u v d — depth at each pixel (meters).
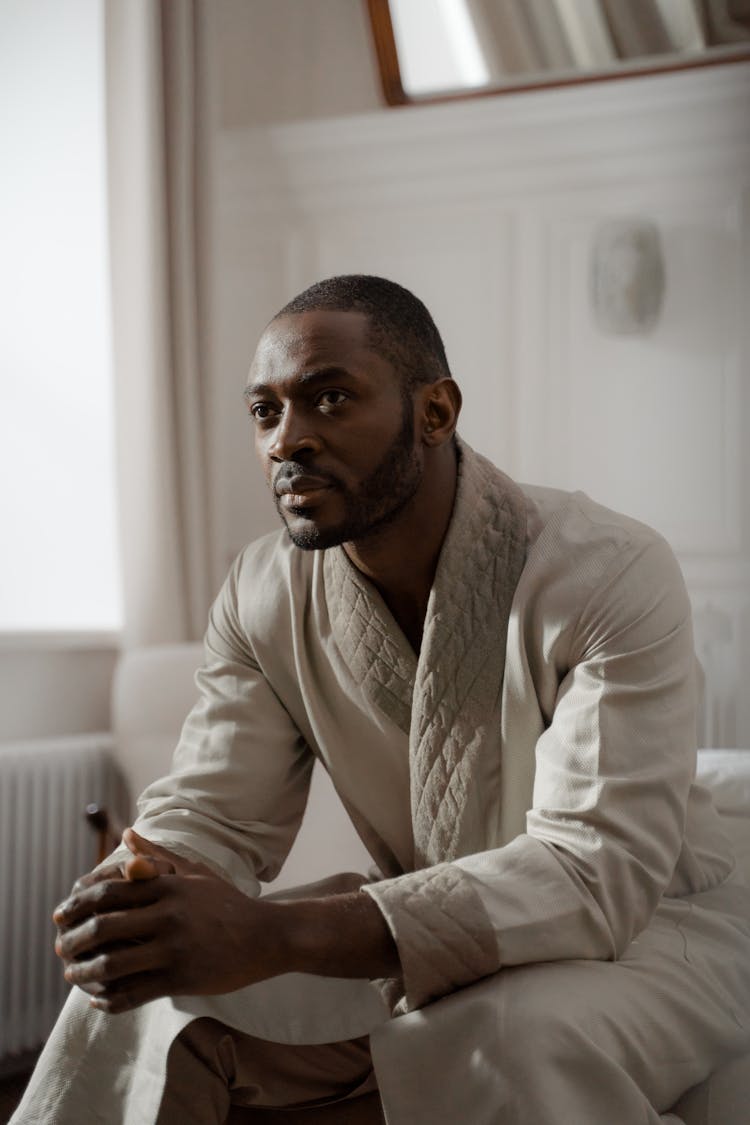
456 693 1.24
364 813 1.38
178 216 3.00
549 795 1.13
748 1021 1.17
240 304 3.44
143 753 2.58
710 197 3.04
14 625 2.97
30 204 3.06
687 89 3.00
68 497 3.11
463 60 3.24
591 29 3.11
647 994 1.09
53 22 3.08
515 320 3.21
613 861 1.08
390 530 1.24
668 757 1.14
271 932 0.99
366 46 3.44
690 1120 1.13
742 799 1.65
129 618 2.94
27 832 2.69
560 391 3.18
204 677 1.45
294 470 1.17
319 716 1.36
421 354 1.22
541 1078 0.98
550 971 1.05
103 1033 1.12
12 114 3.02
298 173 3.38
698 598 3.05
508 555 1.26
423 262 3.29
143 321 2.95
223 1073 1.13
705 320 3.05
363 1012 1.20
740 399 3.01
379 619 1.29
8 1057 2.67
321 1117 1.25
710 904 1.29
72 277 3.13
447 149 3.24
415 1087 1.02
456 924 1.03
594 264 3.13
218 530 3.09
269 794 1.39
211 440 3.08
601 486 3.14
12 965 2.63
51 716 2.94
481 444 3.24
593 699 1.15
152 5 2.94
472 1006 1.02
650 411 3.10
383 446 1.18
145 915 0.97
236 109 3.52
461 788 1.24
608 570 1.21
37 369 3.07
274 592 1.38
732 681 3.01
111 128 2.96
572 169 3.15
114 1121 1.11
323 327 1.17
